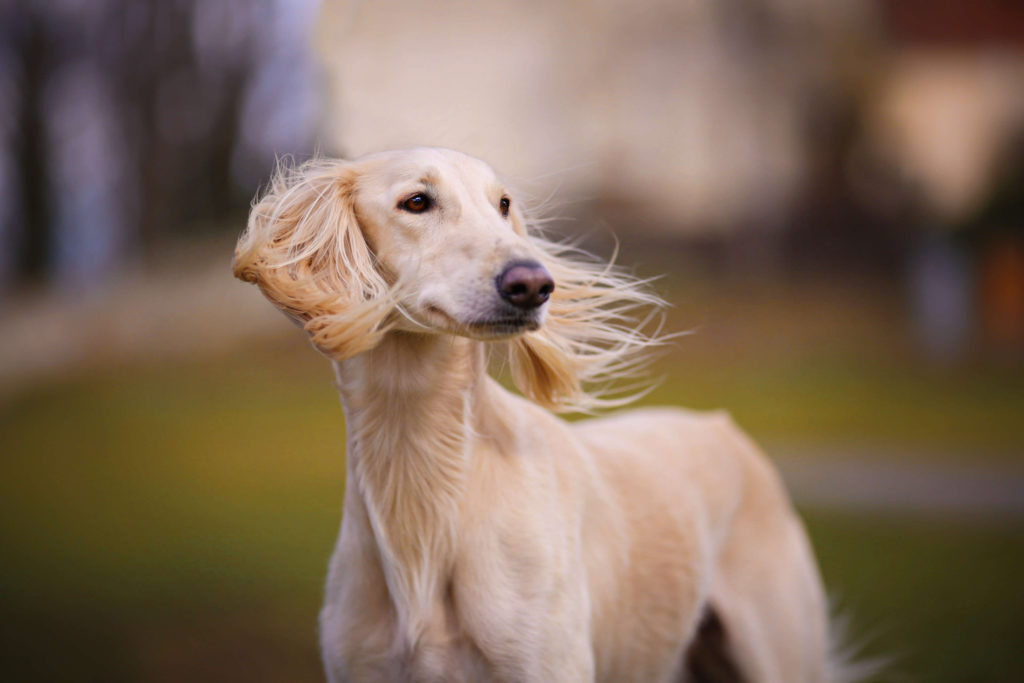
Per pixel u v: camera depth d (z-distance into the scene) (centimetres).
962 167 1705
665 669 309
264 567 631
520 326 242
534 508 260
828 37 1722
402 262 259
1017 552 624
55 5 1903
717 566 335
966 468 831
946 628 508
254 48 1672
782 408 1051
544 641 250
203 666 482
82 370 1341
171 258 1597
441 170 263
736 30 1667
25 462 960
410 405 258
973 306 1505
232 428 1045
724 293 1523
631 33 1577
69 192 1977
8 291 1631
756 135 1700
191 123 1777
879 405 1066
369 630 264
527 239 291
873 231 1694
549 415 296
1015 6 1758
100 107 1916
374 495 262
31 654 506
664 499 314
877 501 745
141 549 681
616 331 295
